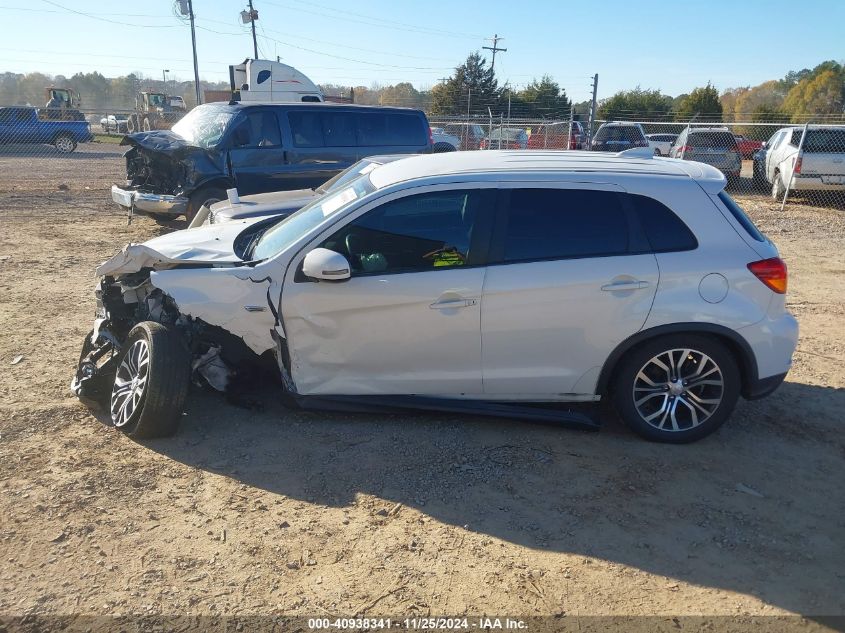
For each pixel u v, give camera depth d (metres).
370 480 3.77
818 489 3.80
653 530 3.38
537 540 3.28
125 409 4.18
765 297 4.14
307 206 5.00
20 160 24.33
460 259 4.09
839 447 4.29
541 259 4.09
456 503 3.57
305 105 10.90
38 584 2.90
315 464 3.92
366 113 11.37
